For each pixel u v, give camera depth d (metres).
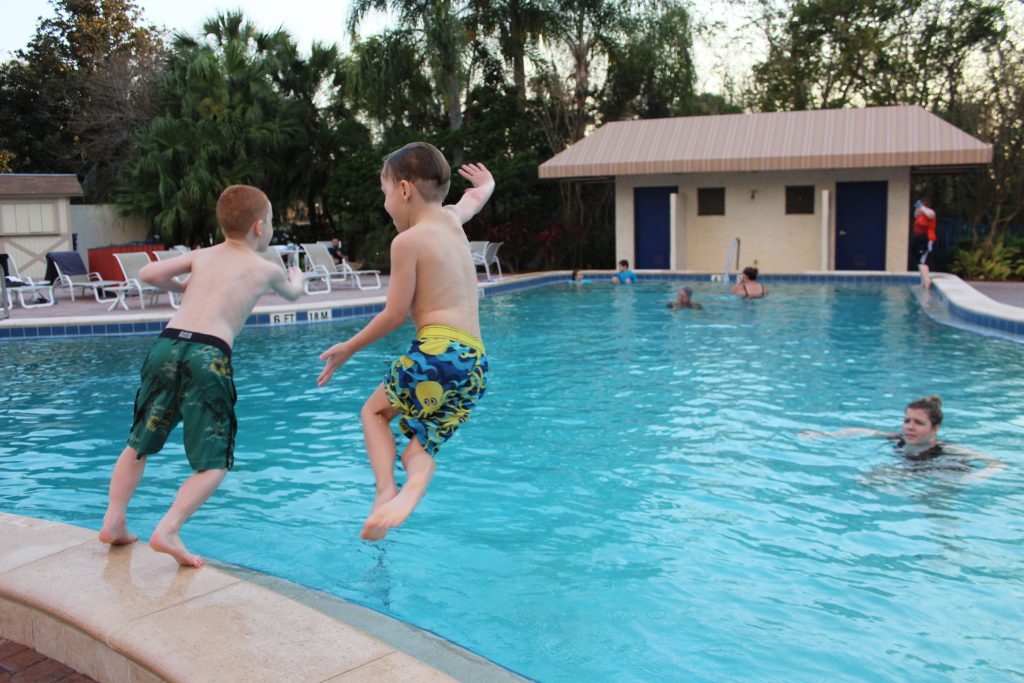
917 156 18.38
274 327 13.01
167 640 2.76
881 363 9.30
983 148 17.92
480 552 4.39
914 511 4.85
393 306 2.84
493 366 9.49
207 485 3.39
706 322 12.74
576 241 23.77
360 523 4.82
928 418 5.91
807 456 5.93
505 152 22.81
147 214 23.00
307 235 25.77
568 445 6.33
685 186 21.78
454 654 3.13
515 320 13.36
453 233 2.97
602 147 21.58
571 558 4.29
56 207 19.55
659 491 5.29
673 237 21.20
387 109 23.31
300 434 6.79
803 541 4.45
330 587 3.98
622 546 4.44
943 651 3.32
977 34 23.03
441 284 2.87
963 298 13.48
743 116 21.34
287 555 4.37
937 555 4.24
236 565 4.10
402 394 2.84
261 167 23.23
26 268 19.28
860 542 4.43
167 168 22.78
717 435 6.52
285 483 5.56
